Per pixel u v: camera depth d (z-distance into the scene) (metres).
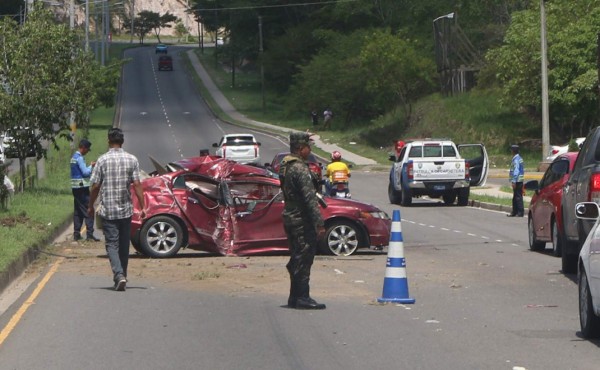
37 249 22.78
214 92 133.38
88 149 26.39
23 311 15.01
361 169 66.88
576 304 15.66
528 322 14.03
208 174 22.45
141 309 15.20
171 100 125.75
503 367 11.10
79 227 26.31
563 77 63.53
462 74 83.31
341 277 18.94
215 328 13.62
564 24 65.31
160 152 75.75
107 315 14.66
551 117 70.31
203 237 22.16
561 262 21.30
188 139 86.94
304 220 14.88
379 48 83.00
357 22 122.38
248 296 16.52
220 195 22.23
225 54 141.75
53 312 14.92
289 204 14.92
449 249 24.42
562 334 13.09
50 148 58.31
